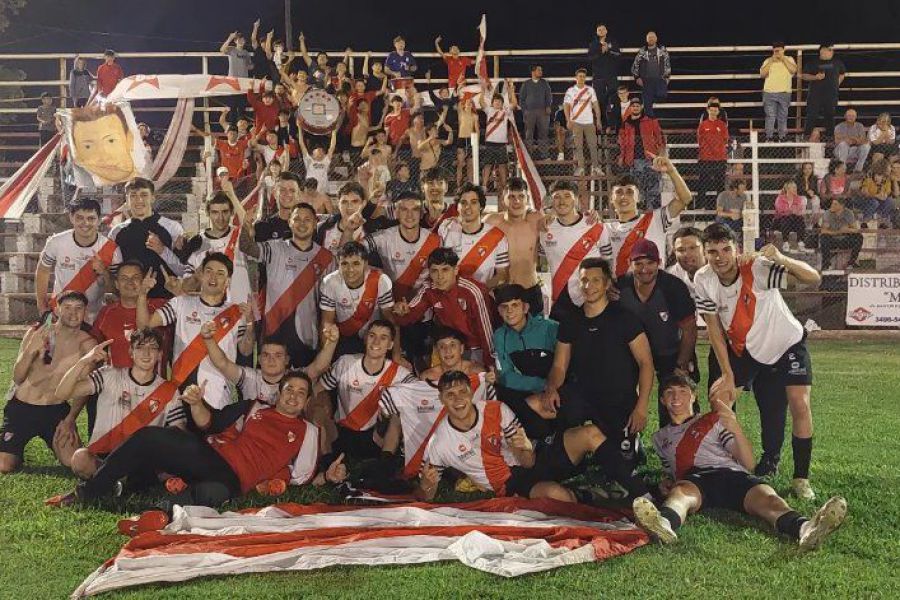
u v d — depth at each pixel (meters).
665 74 18.17
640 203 17.17
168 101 21.84
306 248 7.82
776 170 19.44
